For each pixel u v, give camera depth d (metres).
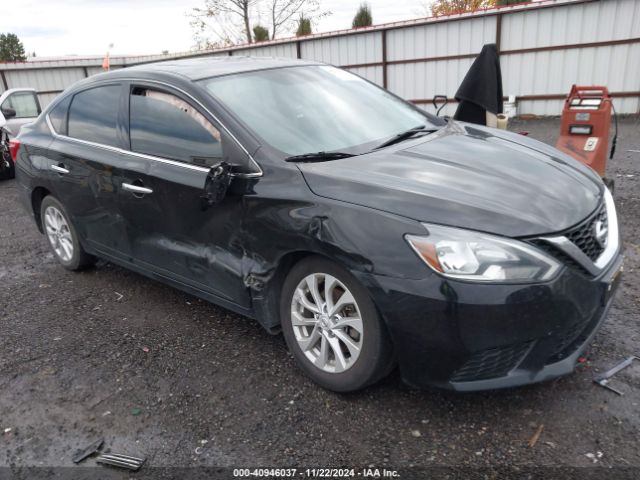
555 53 13.16
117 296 4.21
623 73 12.39
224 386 2.94
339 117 3.42
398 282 2.33
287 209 2.69
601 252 2.56
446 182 2.61
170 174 3.27
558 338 2.35
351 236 2.45
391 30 15.55
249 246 2.92
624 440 2.34
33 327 3.79
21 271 4.92
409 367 2.47
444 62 14.93
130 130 3.64
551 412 2.55
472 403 2.65
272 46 18.64
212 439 2.54
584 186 2.80
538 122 12.95
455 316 2.25
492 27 13.84
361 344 2.56
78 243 4.49
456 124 3.85
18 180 4.80
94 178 3.85
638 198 5.88
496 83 5.84
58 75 21.80
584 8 12.45
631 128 10.80
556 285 2.26
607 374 2.79
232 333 3.51
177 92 3.34
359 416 2.62
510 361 2.36
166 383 3.01
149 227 3.55
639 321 3.29
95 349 3.43
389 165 2.81
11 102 10.16
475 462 2.29
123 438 2.60
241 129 3.02
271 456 2.41
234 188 2.93
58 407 2.88
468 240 2.26
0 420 2.81
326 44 17.19
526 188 2.61
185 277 3.44
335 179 2.65
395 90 16.16
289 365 3.10
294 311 2.85
